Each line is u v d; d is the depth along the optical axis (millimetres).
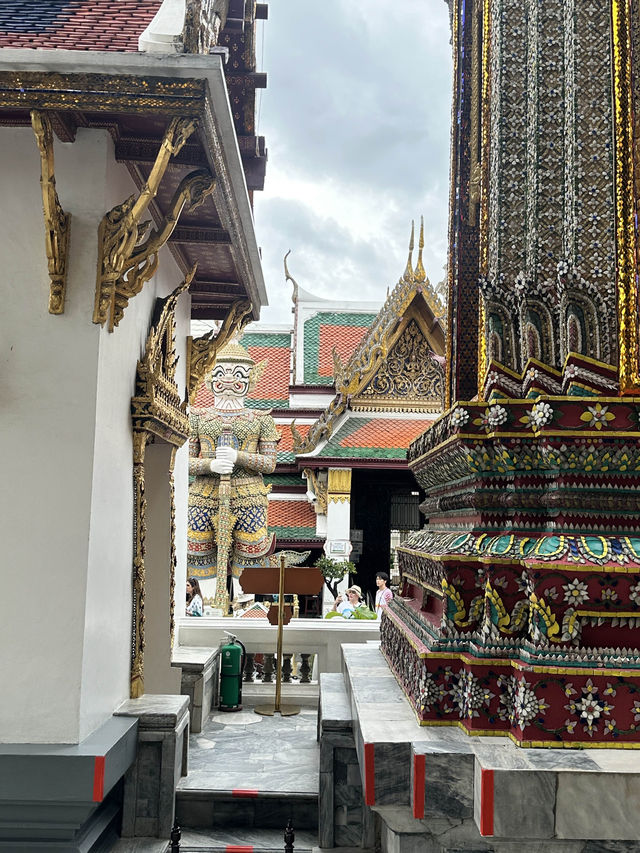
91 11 4555
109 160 4355
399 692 4215
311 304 20906
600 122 3781
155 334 5285
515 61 4086
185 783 5094
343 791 4414
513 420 3510
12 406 4160
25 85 3771
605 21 3863
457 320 4859
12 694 4000
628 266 3459
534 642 3176
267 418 12641
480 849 2969
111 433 4512
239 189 5016
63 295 4184
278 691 7188
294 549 17281
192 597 11453
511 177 4008
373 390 16234
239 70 6480
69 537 4090
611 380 3395
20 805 3828
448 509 4500
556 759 2885
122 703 4875
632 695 3080
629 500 3357
